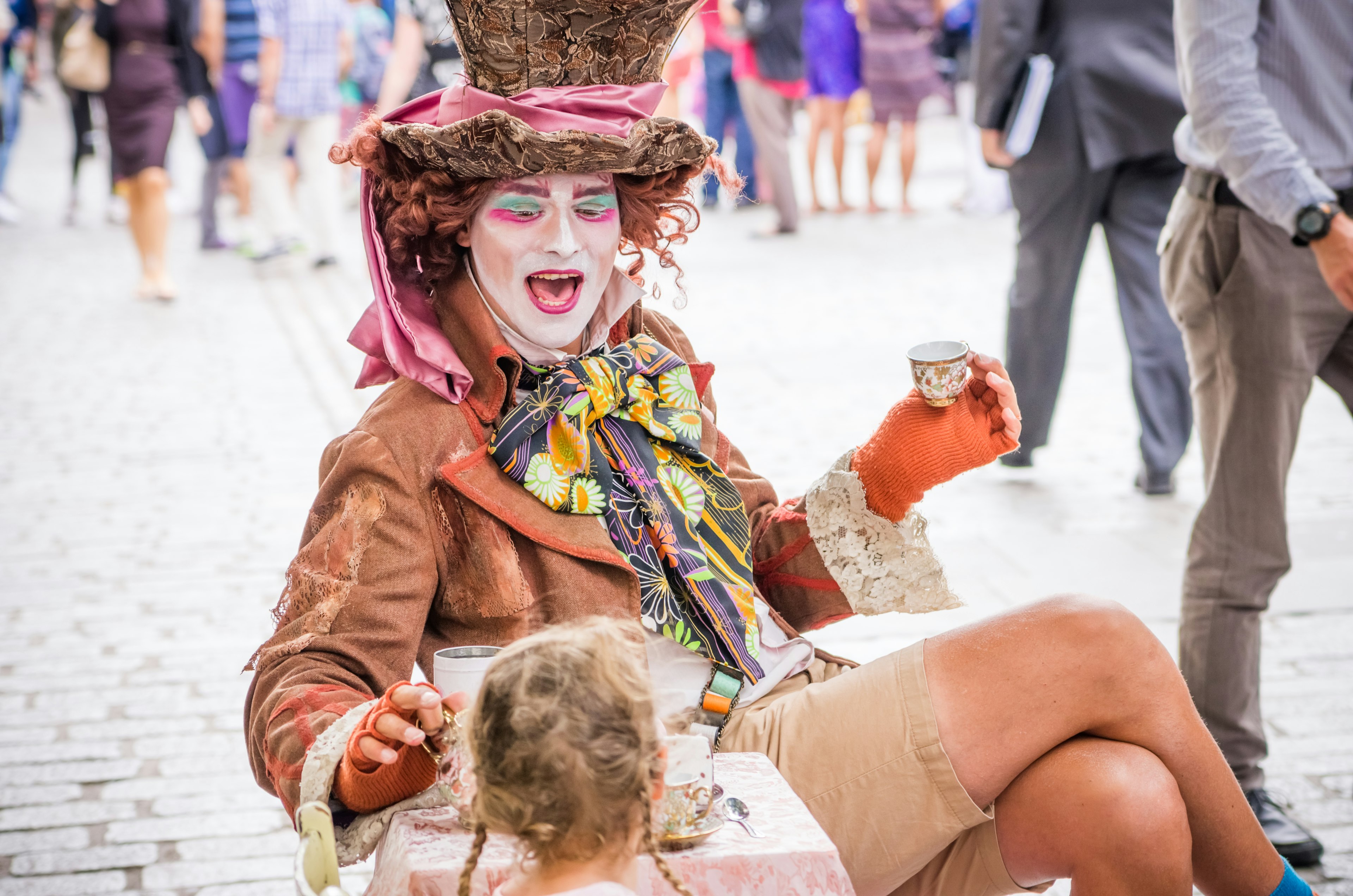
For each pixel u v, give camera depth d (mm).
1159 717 1912
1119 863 1828
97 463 5773
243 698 3750
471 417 2000
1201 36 2836
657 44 2129
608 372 2057
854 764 1935
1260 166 2781
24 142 18250
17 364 7371
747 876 1578
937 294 8594
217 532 4992
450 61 9016
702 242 10883
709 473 2160
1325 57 2906
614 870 1469
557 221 2062
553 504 1978
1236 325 2949
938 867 2025
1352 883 2803
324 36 9594
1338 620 4051
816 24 11695
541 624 1952
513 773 1413
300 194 10008
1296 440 3002
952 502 5207
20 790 3264
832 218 11828
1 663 3951
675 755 1623
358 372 7168
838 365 7000
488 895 1532
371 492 1917
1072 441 5930
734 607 2062
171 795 3254
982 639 1951
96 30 8484
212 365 7340
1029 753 1903
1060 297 5305
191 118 10695
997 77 5062
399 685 1629
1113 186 5145
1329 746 3357
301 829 1562
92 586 4516
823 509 2188
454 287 2115
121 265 10203
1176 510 5062
